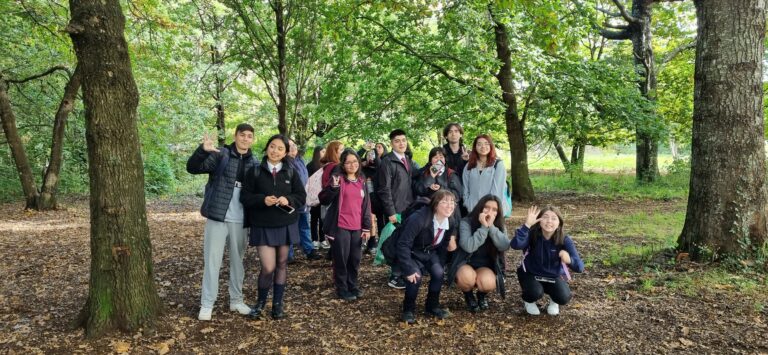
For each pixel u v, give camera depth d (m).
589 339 3.89
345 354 3.74
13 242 8.42
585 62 12.97
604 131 18.03
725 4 5.29
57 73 15.22
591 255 6.45
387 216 5.40
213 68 16.22
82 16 3.71
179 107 17.88
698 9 5.57
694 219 5.63
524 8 8.26
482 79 11.71
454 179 5.67
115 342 3.87
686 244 5.71
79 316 4.16
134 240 4.07
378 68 12.95
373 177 6.26
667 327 4.02
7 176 16.83
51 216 12.15
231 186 4.34
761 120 5.36
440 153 5.58
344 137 13.31
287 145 4.38
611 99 12.70
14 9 12.44
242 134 4.36
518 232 4.27
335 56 12.41
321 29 10.55
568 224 9.38
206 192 4.38
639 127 13.21
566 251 4.21
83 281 5.85
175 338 4.01
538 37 11.15
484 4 10.30
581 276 5.51
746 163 5.32
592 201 13.45
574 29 10.80
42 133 16.94
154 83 17.06
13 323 4.36
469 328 4.17
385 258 4.64
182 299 5.06
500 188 5.26
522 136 13.59
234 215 4.40
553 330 4.08
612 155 45.88
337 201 4.96
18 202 15.28
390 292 5.26
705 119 5.50
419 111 13.00
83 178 18.38
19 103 15.98
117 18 3.87
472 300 4.58
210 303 4.41
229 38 12.91
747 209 5.30
